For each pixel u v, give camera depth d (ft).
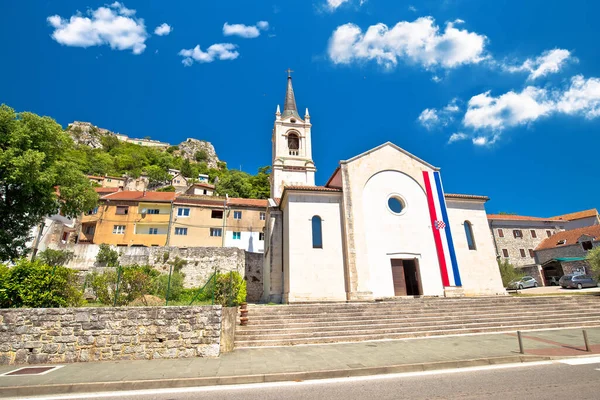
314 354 35.09
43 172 65.31
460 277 73.05
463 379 25.52
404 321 49.42
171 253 95.40
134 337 35.09
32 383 25.38
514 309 55.62
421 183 79.15
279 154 116.98
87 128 430.20
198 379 26.18
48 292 37.22
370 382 25.49
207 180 337.31
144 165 340.59
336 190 73.61
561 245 147.54
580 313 54.70
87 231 140.67
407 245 73.26
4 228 66.95
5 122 63.52
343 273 68.28
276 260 80.18
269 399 22.03
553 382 23.91
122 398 23.08
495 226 159.94
